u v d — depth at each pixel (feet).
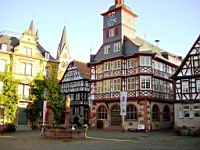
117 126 116.98
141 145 60.39
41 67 131.34
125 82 118.42
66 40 256.93
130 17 129.39
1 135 89.30
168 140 72.59
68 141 68.80
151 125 111.14
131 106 114.93
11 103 116.88
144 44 126.31
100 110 127.34
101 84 127.85
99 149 53.31
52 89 130.72
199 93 98.02
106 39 129.70
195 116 97.50
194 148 54.70
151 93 112.16
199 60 99.71
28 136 84.53
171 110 126.93
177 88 103.76
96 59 133.28
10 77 118.21
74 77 166.71
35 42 131.34
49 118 128.67
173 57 136.46
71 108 166.09
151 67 114.32
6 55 121.49
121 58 119.55
